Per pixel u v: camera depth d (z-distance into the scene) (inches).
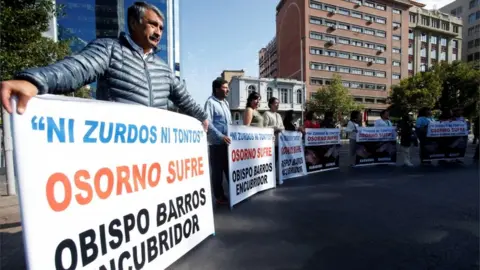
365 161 344.2
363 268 89.4
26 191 48.4
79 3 2546.8
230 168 158.6
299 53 2049.7
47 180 52.1
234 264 92.1
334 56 2057.1
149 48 85.2
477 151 383.9
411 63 2514.8
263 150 205.2
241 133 173.2
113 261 66.1
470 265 91.2
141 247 75.4
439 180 244.1
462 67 1419.8
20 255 101.4
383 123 354.9
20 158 47.8
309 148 292.5
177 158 94.5
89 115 61.8
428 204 166.7
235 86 1756.9
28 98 47.6
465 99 1357.0
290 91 1865.2
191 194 102.8
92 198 61.6
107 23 2632.9
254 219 139.3
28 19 218.5
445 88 1427.2
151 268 78.4
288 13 2271.2
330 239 113.5
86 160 60.7
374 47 2215.8
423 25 2541.8
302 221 135.9
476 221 135.0
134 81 78.6
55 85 55.3
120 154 70.1
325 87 1683.1
